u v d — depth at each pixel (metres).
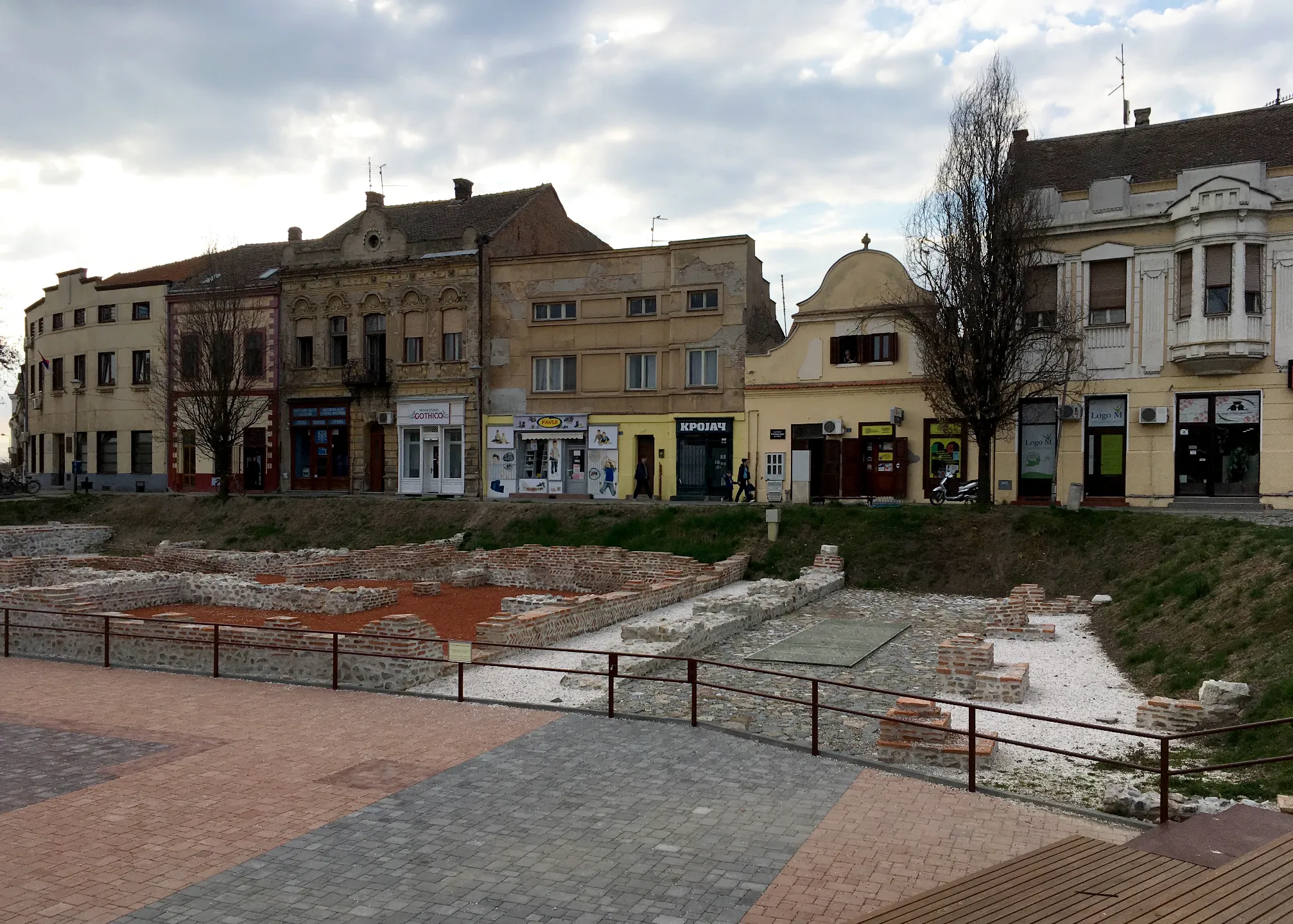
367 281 47.72
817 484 38.81
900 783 10.37
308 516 41.06
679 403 41.69
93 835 8.83
